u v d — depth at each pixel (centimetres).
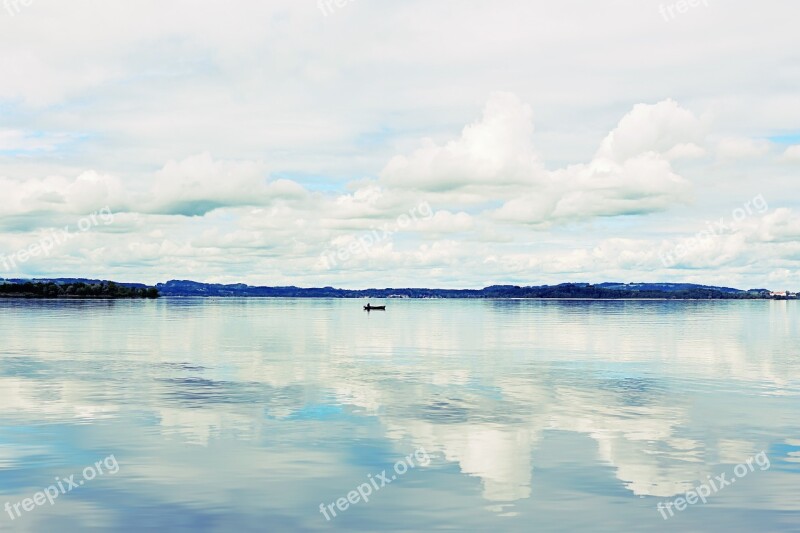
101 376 3934
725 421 2650
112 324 9981
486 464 2041
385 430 2483
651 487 1833
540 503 1712
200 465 2022
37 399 3127
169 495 1766
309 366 4519
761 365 4581
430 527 1566
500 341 6900
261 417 2716
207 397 3191
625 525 1576
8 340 6688
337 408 2916
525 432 2452
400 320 12725
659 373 4134
